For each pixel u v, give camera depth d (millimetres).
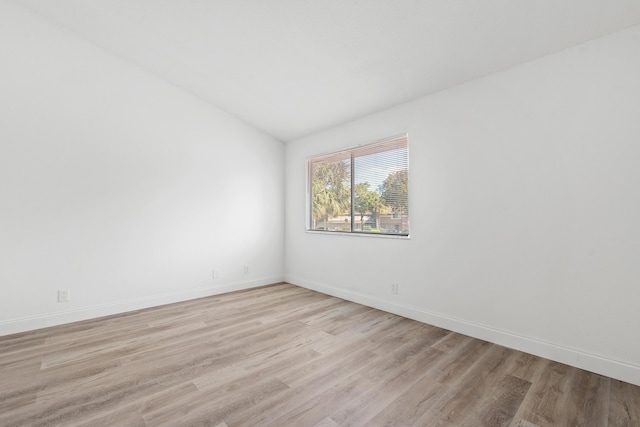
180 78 3611
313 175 4504
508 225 2465
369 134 3617
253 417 1614
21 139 2818
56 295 2980
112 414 1639
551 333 2256
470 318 2699
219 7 2438
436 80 2764
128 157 3412
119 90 3354
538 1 1841
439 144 2920
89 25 2955
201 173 3973
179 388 1889
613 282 2004
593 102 2072
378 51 2541
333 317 3195
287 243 4863
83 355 2328
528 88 2361
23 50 2836
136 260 3457
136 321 3074
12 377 2008
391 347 2471
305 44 2650
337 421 1586
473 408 1696
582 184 2119
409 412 1662
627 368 1943
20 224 2814
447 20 2104
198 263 3941
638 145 1912
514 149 2430
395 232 3381
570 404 1727
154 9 2605
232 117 4270
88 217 3162
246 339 2635
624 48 1959
